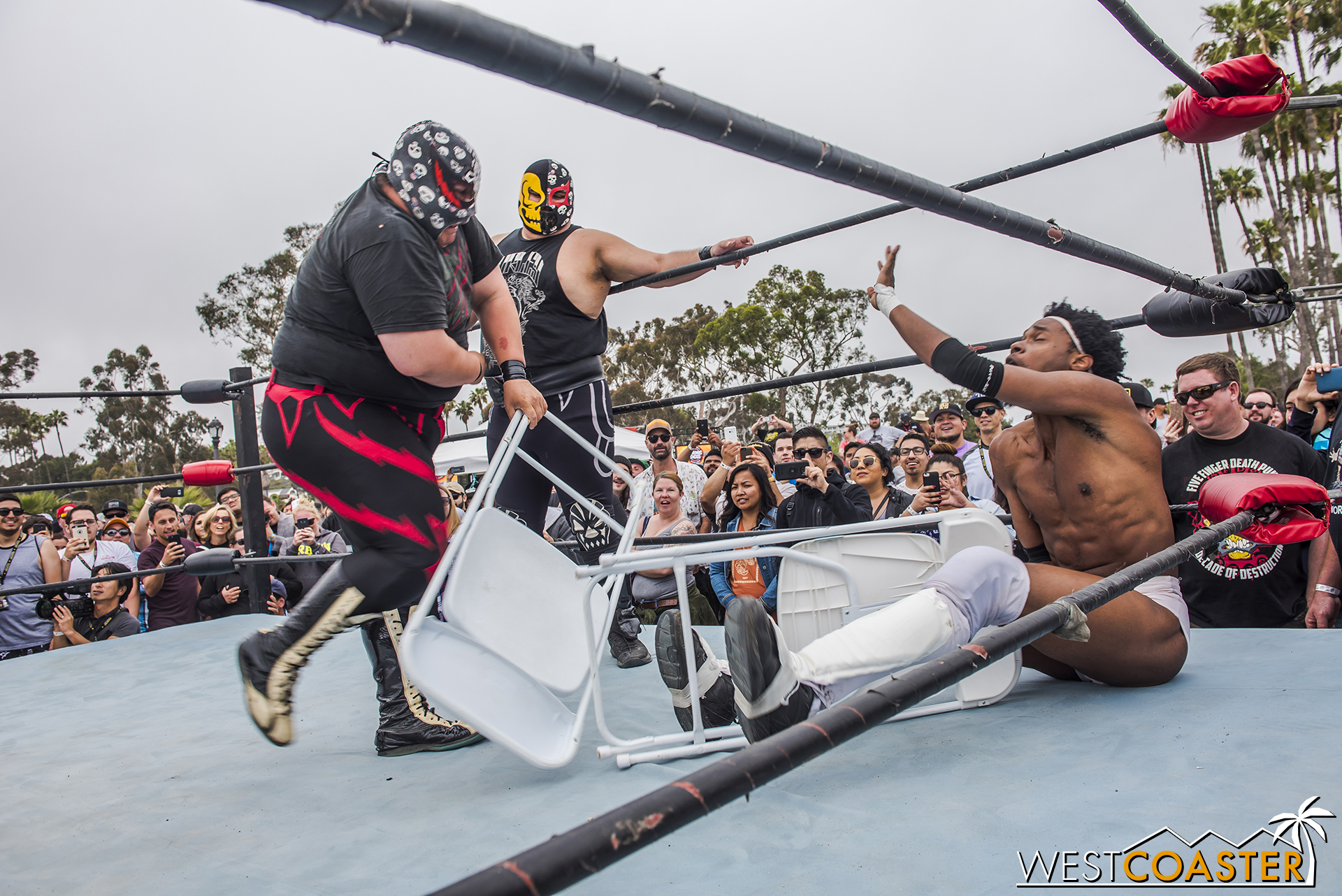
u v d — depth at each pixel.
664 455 5.32
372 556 1.60
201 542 5.45
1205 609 2.91
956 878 1.11
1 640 4.52
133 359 47.31
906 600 1.58
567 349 2.61
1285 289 2.49
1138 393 3.61
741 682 1.40
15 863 1.46
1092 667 1.89
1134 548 1.94
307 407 1.65
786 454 5.14
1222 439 2.87
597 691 1.71
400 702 1.96
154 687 2.90
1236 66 1.99
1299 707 1.65
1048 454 2.09
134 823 1.62
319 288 1.64
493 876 0.58
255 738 2.18
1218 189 30.55
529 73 0.76
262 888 1.28
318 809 1.62
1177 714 1.68
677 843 1.28
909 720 1.83
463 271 1.82
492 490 1.83
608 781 1.64
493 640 1.59
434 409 1.81
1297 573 2.85
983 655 1.04
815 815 1.34
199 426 48.28
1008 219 1.56
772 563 3.24
